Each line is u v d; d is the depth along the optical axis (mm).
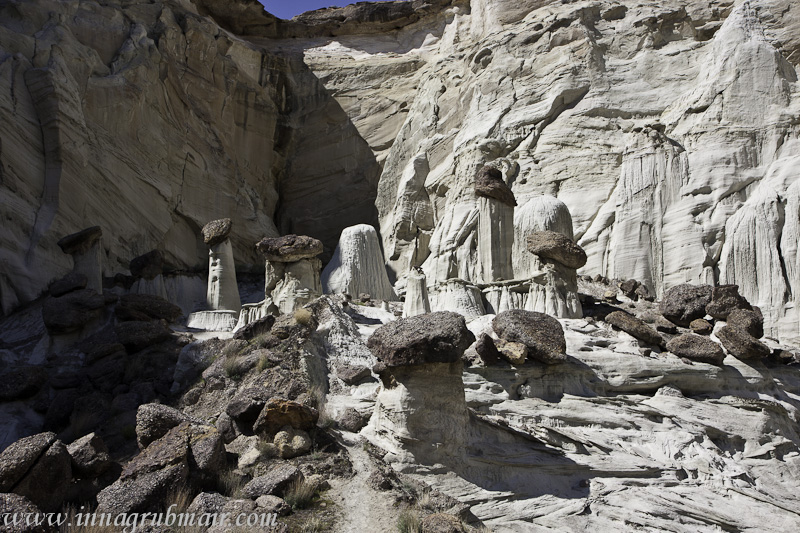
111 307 17797
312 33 44688
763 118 27406
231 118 36594
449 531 8672
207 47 35719
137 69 30328
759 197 25609
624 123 30172
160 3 34594
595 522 10992
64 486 9336
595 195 28469
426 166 35250
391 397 11445
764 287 24422
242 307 18609
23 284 22422
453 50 38469
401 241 34062
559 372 14188
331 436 11281
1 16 27938
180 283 23047
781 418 14984
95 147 27125
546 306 17797
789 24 29109
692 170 27219
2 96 24328
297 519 9008
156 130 31000
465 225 29391
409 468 10914
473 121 33562
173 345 15555
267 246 18516
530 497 11250
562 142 30219
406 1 43531
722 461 13227
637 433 13484
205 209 32969
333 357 14922
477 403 13297
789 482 13406
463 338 11297
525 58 33406
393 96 39938
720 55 29188
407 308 18578
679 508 11609
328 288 24578
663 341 16281
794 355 18156
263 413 10938
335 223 38562
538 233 18281
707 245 25703
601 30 33062
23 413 14055
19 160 24156
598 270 27109
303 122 41156
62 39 27547
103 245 26344
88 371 14750
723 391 15250
